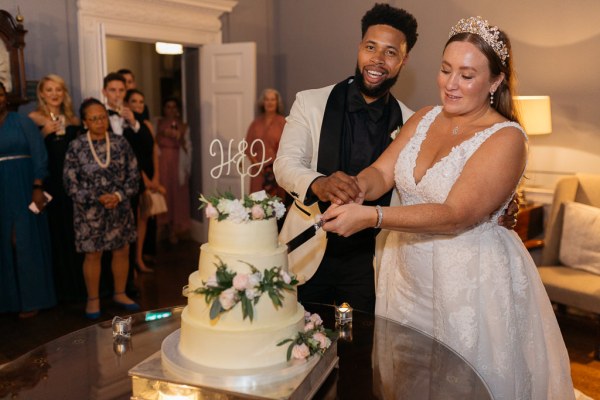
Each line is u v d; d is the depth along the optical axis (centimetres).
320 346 158
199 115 657
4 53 441
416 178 196
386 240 226
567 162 459
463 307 186
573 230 397
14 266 416
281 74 683
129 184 415
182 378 148
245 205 154
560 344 207
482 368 187
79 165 396
